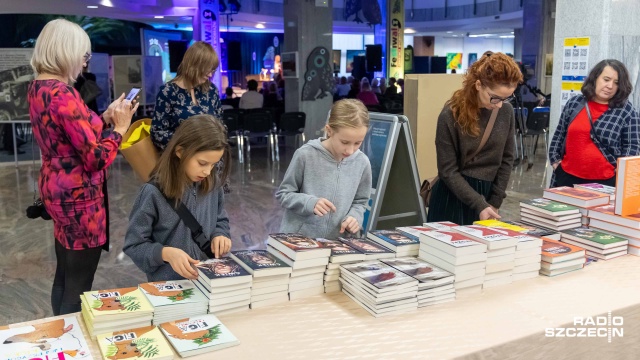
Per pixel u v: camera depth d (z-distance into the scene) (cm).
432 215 289
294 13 1174
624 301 172
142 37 1639
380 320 158
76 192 233
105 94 1162
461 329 153
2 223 559
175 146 187
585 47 441
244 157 1009
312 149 234
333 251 180
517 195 672
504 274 186
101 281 397
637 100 451
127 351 134
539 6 1655
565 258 195
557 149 347
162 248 183
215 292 158
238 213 592
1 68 859
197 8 1397
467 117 254
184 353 136
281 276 169
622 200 218
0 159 940
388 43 2011
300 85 1185
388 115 314
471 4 2173
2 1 1122
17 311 349
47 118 224
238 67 2038
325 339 146
